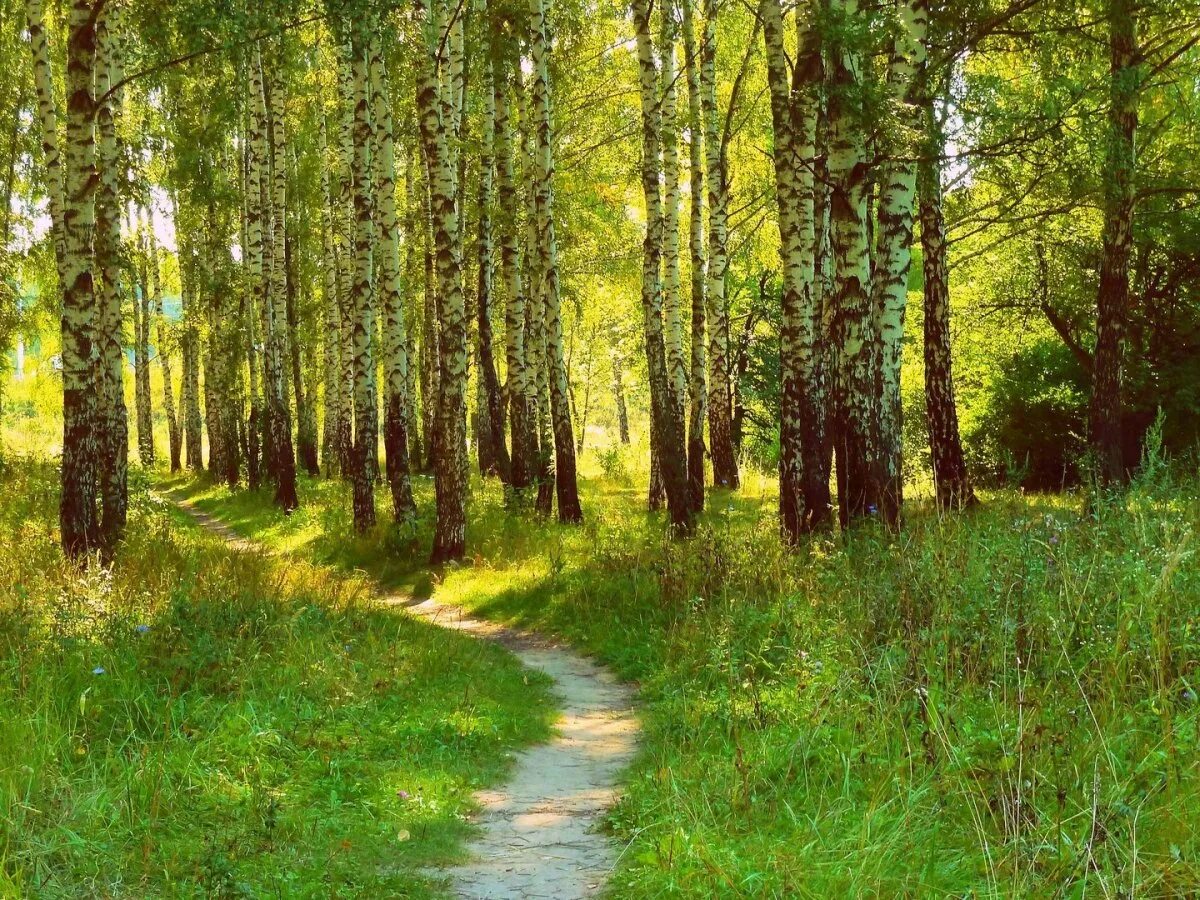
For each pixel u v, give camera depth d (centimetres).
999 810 490
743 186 3052
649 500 2331
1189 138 2070
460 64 2205
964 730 563
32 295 2617
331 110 3438
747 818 562
